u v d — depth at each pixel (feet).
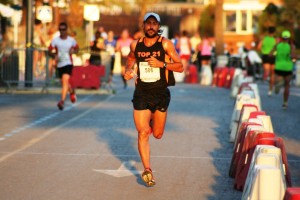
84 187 52.60
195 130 84.79
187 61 192.65
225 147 72.38
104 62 144.25
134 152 68.13
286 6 276.82
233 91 132.05
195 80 187.73
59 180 55.06
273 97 138.51
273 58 138.62
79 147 70.74
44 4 167.94
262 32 283.18
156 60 53.57
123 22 310.86
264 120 65.67
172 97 133.59
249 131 53.31
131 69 55.06
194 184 54.29
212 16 302.25
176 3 326.03
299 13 274.57
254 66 196.34
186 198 49.65
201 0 338.13
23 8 191.93
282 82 154.10
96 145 72.13
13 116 96.89
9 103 115.65
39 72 136.36
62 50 106.01
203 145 73.36
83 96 131.44
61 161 63.10
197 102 123.34
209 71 180.04
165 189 52.39
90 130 83.20
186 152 68.90
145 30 54.19
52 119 93.86
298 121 97.09
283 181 42.86
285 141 77.77
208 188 53.01
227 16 316.19
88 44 175.83
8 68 135.95
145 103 53.78
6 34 182.39
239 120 71.56
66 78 106.01
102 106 112.16
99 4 242.99
